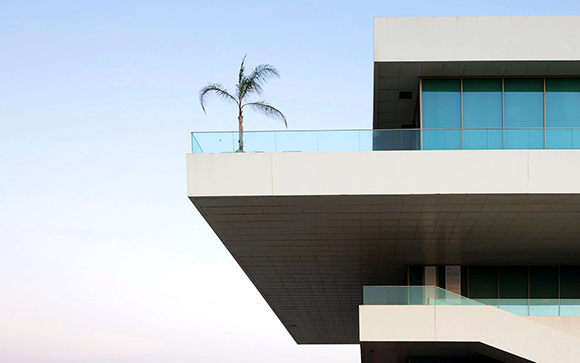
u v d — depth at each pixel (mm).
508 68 17812
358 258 21703
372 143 15914
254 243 19750
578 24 17438
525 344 16547
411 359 20750
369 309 17000
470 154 15734
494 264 22031
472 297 21844
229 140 16016
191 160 15922
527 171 15633
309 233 18781
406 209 16766
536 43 17344
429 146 16109
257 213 17047
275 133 16016
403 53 17422
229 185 15797
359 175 15750
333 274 24094
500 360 18609
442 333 16734
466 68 17844
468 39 17438
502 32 17422
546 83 18281
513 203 16250
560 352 16500
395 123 23234
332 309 31062
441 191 15617
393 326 16859
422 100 18344
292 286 26031
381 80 18750
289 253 20969
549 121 18094
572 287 21641
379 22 17578
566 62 17375
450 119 18219
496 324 16688
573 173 15602
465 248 20312
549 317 17438
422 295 16953
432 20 17547
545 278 21734
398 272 23812
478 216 17266
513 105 18203
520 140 16156
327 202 16203
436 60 17359
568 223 17641
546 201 16062
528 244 19672
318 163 15820
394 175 15727
